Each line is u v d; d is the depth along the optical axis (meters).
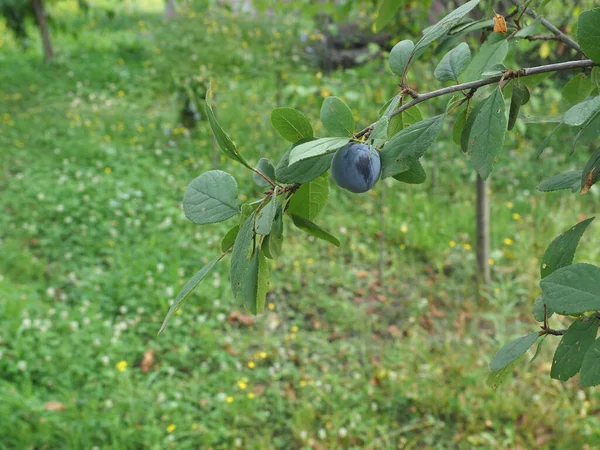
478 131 0.91
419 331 4.98
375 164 0.88
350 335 4.97
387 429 4.11
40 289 5.19
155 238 5.82
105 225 5.93
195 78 7.85
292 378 4.52
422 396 4.27
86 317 4.74
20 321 4.62
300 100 4.88
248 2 12.56
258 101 8.65
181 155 7.40
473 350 4.67
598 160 0.99
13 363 4.22
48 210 6.07
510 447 3.98
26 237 5.77
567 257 1.00
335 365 4.66
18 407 3.91
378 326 5.07
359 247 5.98
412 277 5.65
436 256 5.85
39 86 9.36
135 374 4.40
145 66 10.21
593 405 4.23
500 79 0.98
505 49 1.15
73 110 8.44
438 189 6.87
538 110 4.86
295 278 5.52
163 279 5.30
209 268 0.91
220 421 4.05
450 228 6.23
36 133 7.63
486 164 0.90
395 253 5.96
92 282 5.27
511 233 6.11
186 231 6.02
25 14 10.34
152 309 4.99
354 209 6.54
